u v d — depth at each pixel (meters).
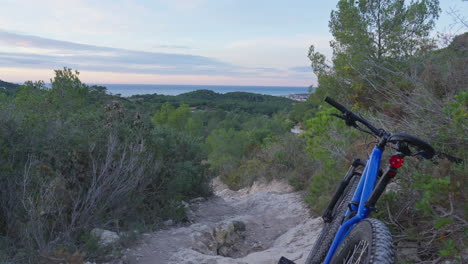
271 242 6.78
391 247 1.80
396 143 2.35
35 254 4.35
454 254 3.19
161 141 8.07
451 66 5.30
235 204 9.59
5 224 5.01
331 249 2.40
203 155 9.48
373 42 10.18
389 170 2.19
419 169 3.96
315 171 10.12
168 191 7.56
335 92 10.17
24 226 4.70
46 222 5.01
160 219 6.65
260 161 13.82
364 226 2.06
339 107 2.75
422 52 6.88
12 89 10.70
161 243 5.50
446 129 3.80
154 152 7.51
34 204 4.88
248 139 30.52
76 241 4.98
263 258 5.34
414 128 4.36
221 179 16.03
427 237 3.60
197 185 9.06
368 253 1.83
